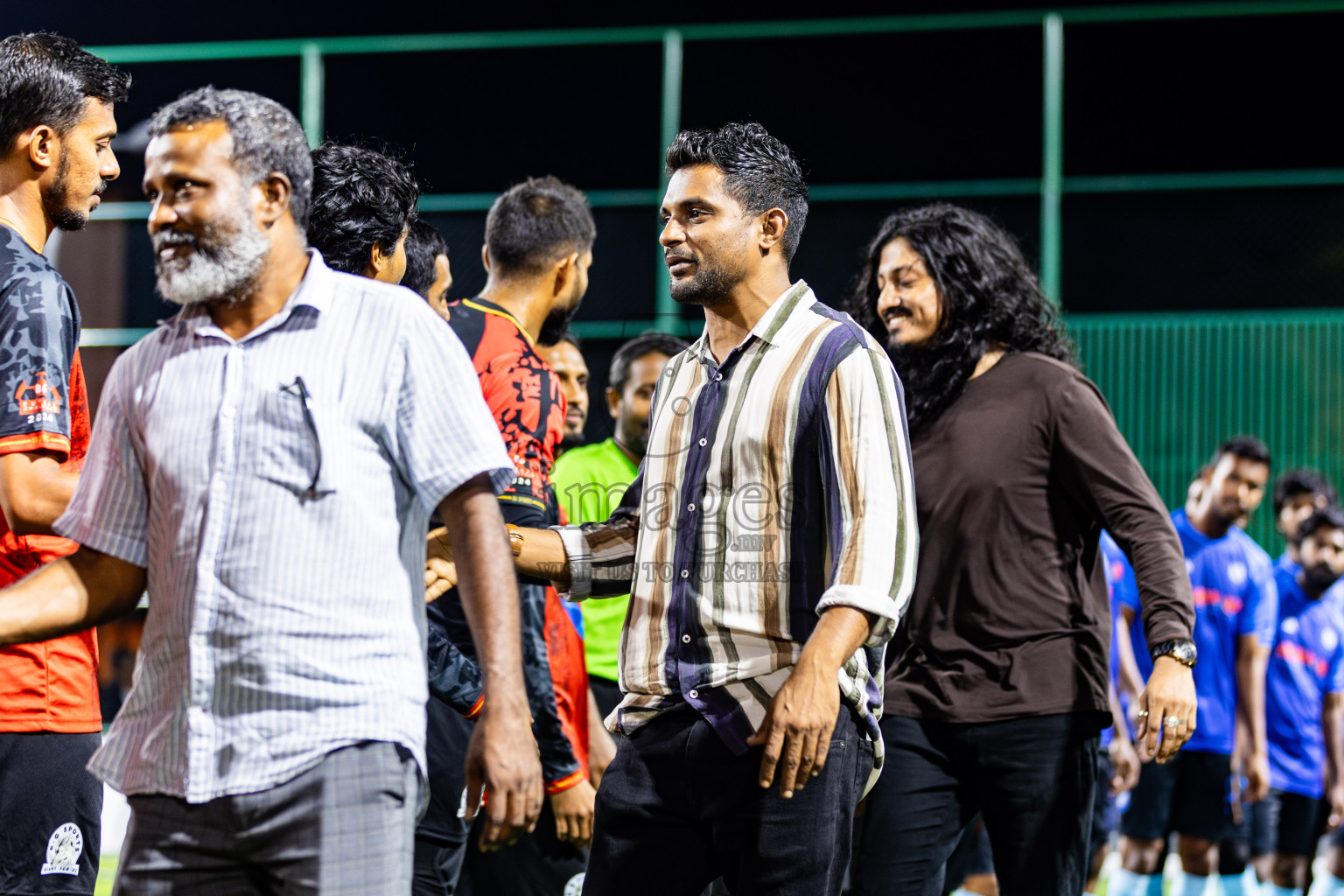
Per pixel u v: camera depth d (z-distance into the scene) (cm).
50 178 432
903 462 389
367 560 308
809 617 393
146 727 308
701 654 396
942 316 550
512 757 306
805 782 372
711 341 429
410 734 310
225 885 307
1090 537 531
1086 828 510
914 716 516
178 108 310
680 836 405
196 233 305
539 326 577
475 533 321
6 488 385
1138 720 489
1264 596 981
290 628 300
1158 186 1677
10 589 321
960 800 519
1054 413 517
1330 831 1073
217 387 308
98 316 1596
